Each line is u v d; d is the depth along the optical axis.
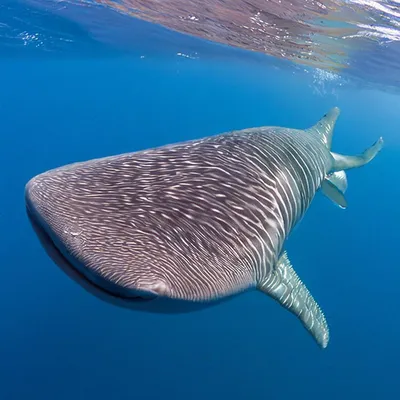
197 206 2.46
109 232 2.04
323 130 5.65
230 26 12.71
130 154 2.91
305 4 9.96
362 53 13.41
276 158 3.45
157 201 2.37
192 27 13.48
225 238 2.41
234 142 3.38
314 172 4.22
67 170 2.54
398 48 12.36
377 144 7.09
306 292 4.40
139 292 1.80
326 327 4.35
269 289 3.93
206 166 2.86
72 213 2.11
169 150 2.98
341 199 5.79
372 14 9.96
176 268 2.00
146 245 2.04
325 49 13.59
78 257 1.89
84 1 11.84
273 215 2.93
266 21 11.55
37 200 2.14
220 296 2.15
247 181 2.91
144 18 13.14
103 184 2.42
